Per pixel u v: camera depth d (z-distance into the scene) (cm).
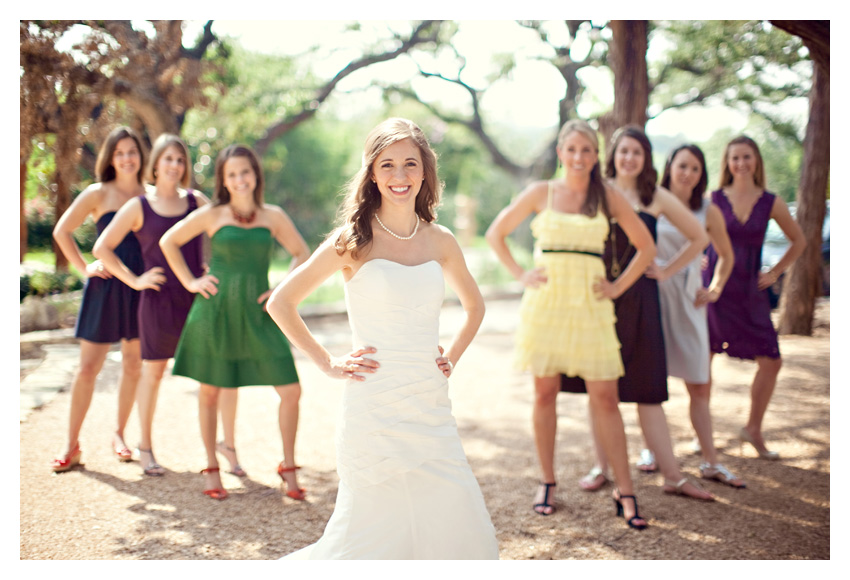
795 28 476
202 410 400
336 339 909
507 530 364
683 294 429
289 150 2122
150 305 425
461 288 281
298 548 338
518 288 1473
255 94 1195
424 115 2108
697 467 456
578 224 375
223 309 390
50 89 749
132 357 453
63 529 352
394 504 253
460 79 1648
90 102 783
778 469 451
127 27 819
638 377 395
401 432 254
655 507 391
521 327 393
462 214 2602
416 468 253
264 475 438
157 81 853
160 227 425
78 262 437
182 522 365
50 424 524
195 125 1118
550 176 1831
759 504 395
